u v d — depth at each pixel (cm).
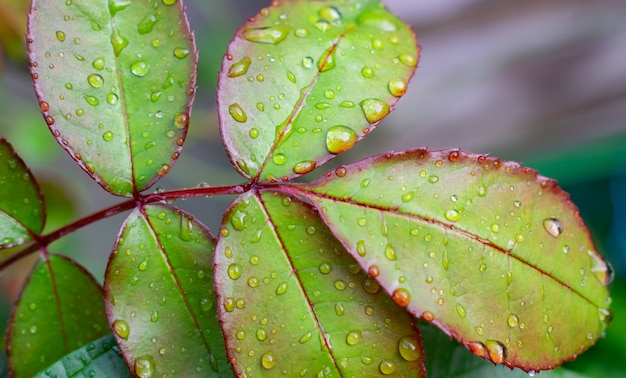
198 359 17
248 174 18
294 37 18
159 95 18
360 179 17
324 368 17
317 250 17
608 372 28
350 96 18
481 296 17
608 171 40
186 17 18
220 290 17
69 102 18
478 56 40
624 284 33
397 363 17
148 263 18
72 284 19
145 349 17
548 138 42
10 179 18
